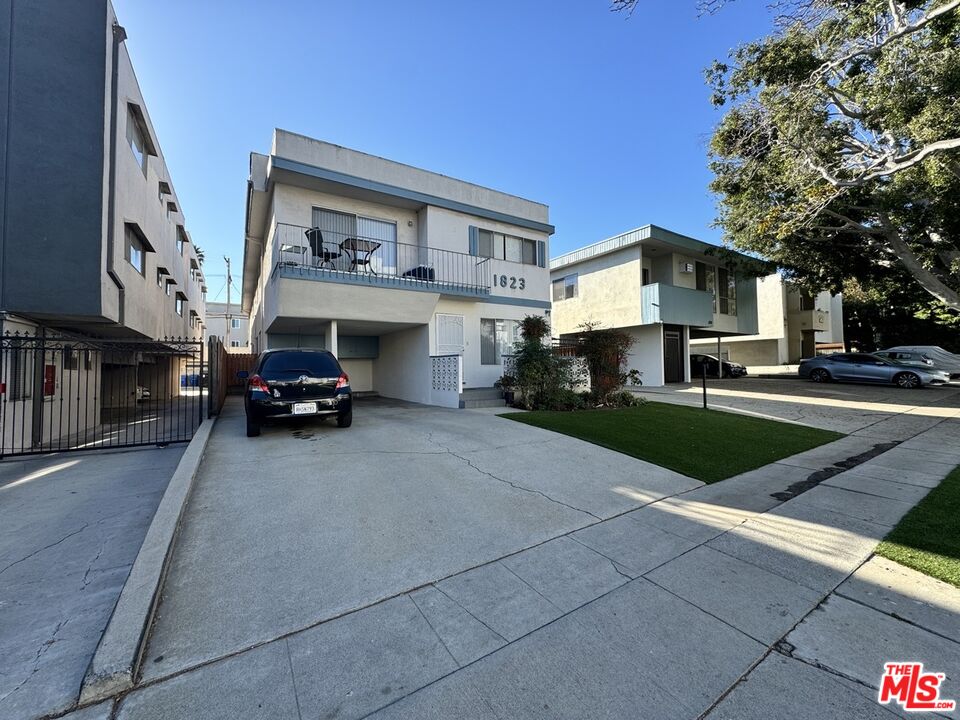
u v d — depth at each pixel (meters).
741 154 12.35
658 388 17.36
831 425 9.66
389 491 4.88
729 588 3.08
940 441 7.95
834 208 12.49
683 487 5.34
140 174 11.90
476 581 3.15
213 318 45.81
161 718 1.95
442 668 2.27
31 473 6.00
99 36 8.71
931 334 26.56
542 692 2.11
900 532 3.93
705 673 2.24
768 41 10.60
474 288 13.20
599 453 6.67
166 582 3.05
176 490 4.41
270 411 7.39
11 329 8.08
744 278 18.19
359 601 2.87
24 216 8.04
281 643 2.45
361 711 1.99
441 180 13.37
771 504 4.78
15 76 8.06
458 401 11.15
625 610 2.81
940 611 2.78
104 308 8.82
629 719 1.95
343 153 11.59
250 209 12.87
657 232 17.53
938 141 8.20
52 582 3.10
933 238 12.48
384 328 13.30
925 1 8.70
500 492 4.96
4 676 2.18
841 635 2.55
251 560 3.36
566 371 11.40
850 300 29.44
